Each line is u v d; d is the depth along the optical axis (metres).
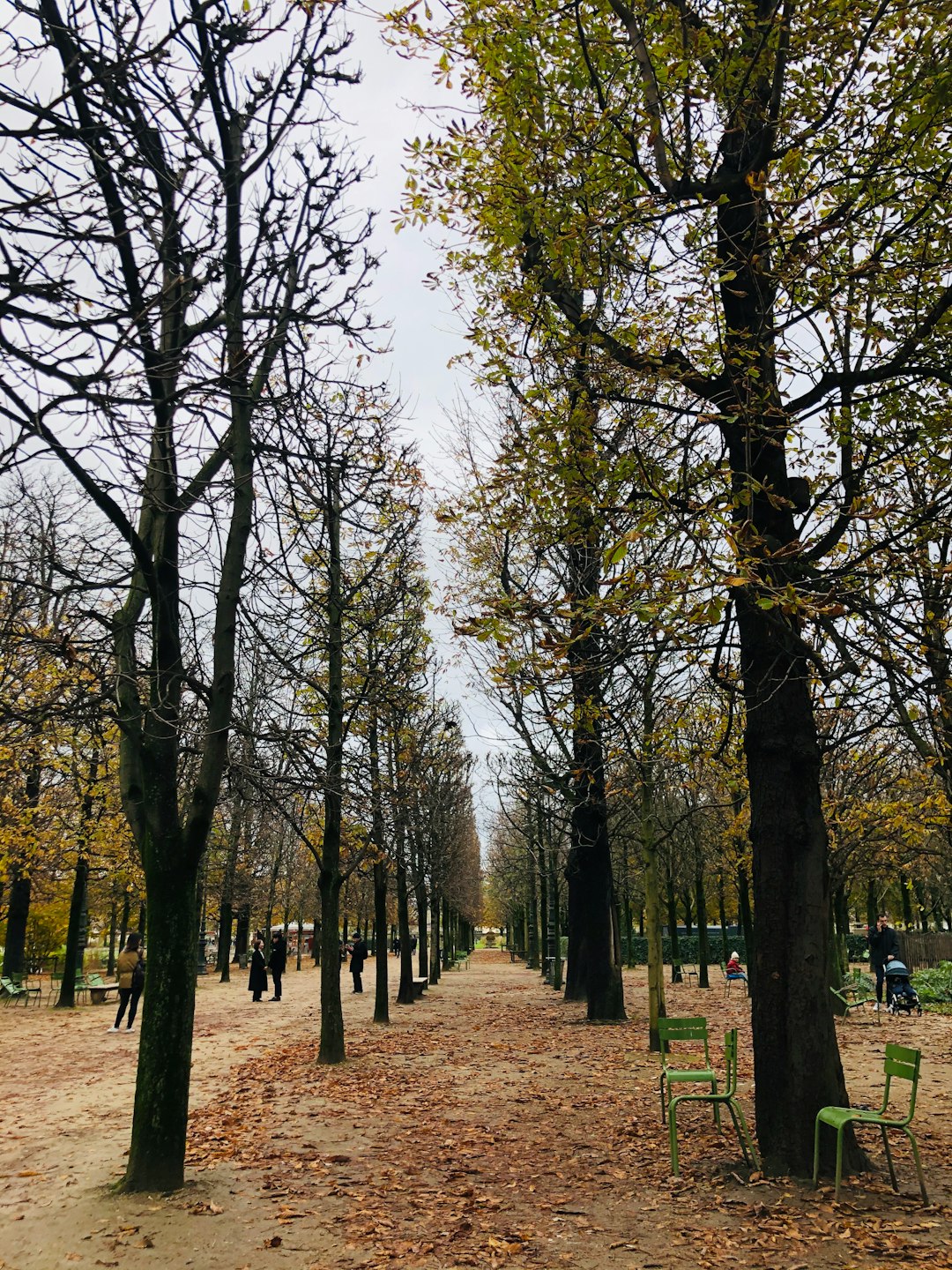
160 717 7.07
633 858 34.56
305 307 7.87
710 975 34.47
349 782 14.15
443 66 7.72
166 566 7.97
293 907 50.72
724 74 7.54
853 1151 7.01
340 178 8.11
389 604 14.88
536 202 7.53
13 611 9.17
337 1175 7.56
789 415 7.57
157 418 6.74
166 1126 7.13
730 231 8.20
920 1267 5.13
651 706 14.05
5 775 22.34
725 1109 9.69
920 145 7.60
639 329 8.23
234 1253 5.82
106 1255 5.79
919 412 8.58
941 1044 13.93
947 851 19.06
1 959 34.62
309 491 8.47
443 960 48.97
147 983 7.32
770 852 7.38
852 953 41.53
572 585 12.37
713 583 5.92
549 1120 9.44
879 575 6.96
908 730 10.98
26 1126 9.76
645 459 7.77
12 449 4.66
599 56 7.82
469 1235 6.12
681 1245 5.73
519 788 22.41
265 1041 17.00
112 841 23.66
